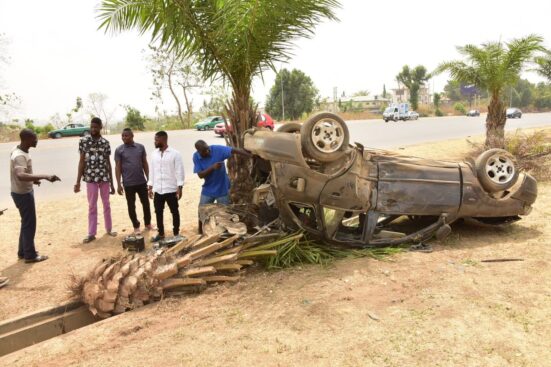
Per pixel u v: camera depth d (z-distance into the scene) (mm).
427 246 6031
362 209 5918
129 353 3719
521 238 6336
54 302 5074
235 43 6492
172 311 4508
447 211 6156
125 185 7422
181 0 6316
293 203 5852
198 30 6605
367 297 4488
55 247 7113
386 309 4207
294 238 5629
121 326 4238
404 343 3588
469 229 6902
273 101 61219
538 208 8055
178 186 7027
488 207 6289
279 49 6879
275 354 3533
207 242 5305
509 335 3646
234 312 4359
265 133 5965
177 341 3861
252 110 7203
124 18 6551
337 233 6320
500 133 15180
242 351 3611
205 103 52312
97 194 7375
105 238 7488
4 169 16406
